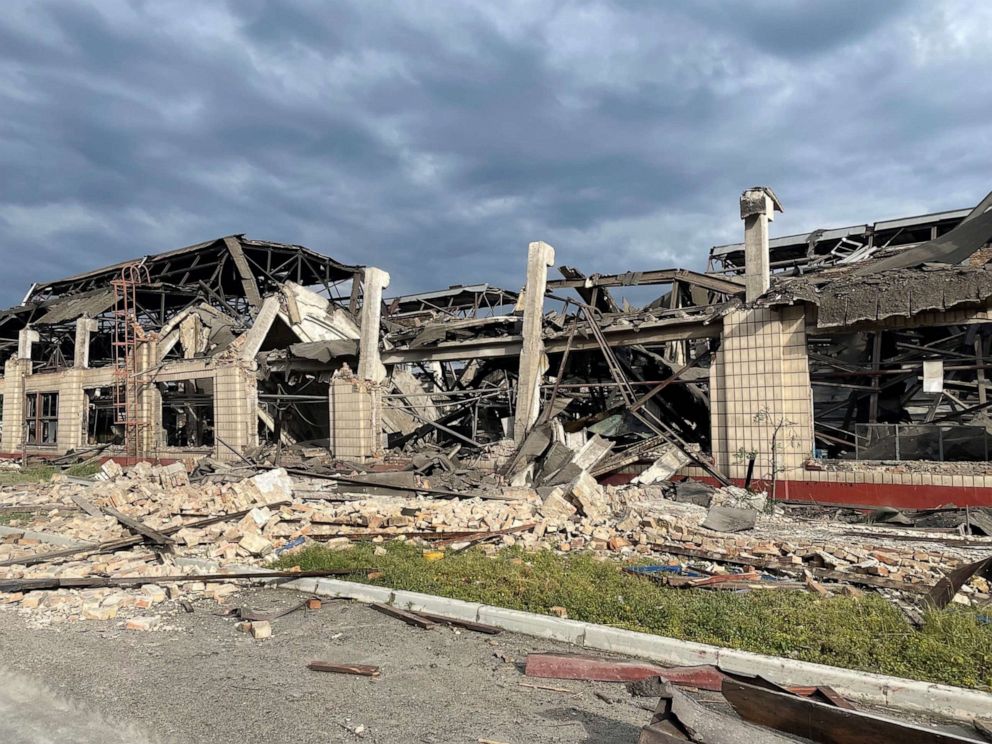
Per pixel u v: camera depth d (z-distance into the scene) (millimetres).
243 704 5004
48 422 34094
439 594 7637
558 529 11000
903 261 17953
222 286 35844
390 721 4707
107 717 4855
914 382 17828
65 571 9375
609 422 20547
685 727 3883
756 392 15055
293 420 28812
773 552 9172
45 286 39344
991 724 4551
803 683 5281
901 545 9930
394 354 22406
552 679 5469
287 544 10570
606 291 20969
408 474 16578
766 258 15328
